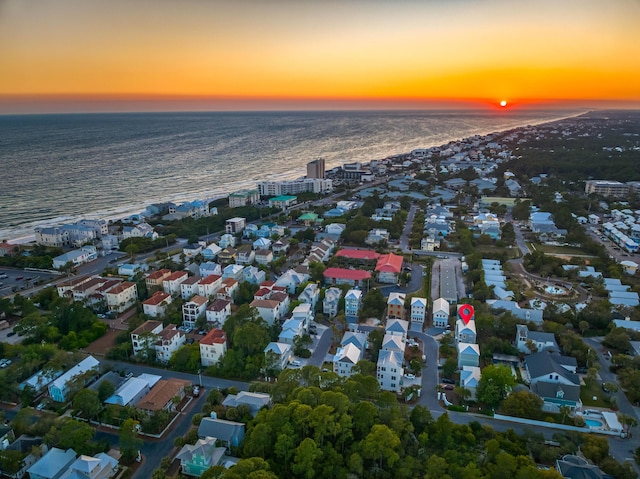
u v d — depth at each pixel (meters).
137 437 137.38
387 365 161.12
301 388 140.12
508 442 128.25
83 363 167.12
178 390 154.75
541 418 146.25
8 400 156.00
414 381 167.75
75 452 126.88
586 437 131.25
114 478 123.81
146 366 179.25
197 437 133.25
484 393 152.25
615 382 166.00
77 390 154.88
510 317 198.62
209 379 170.00
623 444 135.25
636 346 181.50
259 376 171.00
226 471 110.88
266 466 114.81
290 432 125.44
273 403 146.38
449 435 130.12
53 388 154.50
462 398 155.88
